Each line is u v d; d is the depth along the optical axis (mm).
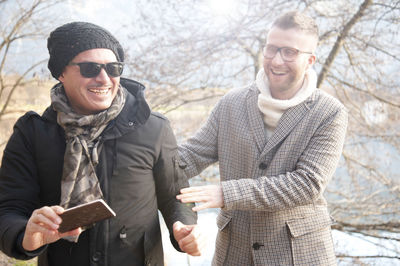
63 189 1311
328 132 1777
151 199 1462
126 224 1385
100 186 1355
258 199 1683
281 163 1810
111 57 1335
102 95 1343
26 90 4195
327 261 1852
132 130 1395
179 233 1368
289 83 1812
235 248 1949
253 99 1938
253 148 1875
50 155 1358
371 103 4695
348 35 4266
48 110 1409
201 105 4875
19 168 1355
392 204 4754
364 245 4215
